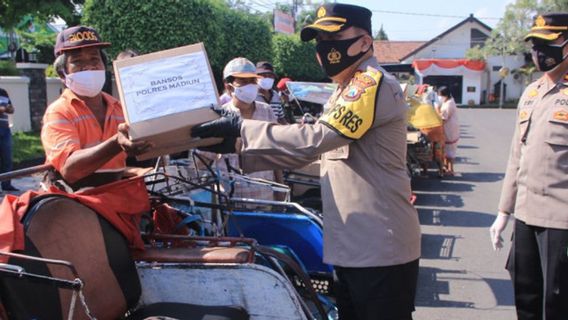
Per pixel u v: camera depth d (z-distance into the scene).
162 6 12.62
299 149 2.36
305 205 5.57
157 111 2.34
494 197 8.96
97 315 2.44
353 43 2.54
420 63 44.38
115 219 2.62
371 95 2.38
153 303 2.63
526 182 3.12
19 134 13.15
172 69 2.40
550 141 2.98
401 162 2.56
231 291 2.48
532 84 3.23
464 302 4.60
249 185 4.34
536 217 3.04
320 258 3.42
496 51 43.91
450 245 6.24
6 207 2.22
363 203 2.49
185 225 3.21
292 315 2.41
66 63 2.76
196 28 13.47
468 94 44.50
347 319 2.73
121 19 12.36
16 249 2.13
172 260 2.58
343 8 2.53
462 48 47.69
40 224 2.27
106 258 2.51
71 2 11.95
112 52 12.53
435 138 9.92
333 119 2.37
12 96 13.83
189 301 2.55
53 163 2.67
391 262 2.48
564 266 2.97
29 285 2.16
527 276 3.21
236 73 4.62
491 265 5.54
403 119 2.53
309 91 8.55
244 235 3.55
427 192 9.38
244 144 2.41
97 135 2.82
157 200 3.16
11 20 10.45
